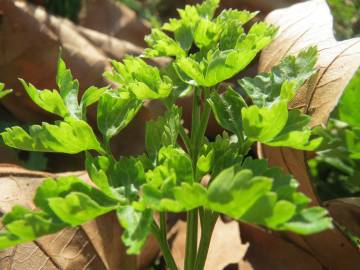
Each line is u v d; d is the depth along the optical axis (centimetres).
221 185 11
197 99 17
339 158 28
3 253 17
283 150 21
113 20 37
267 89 16
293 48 22
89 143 15
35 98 16
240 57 15
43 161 27
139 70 16
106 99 16
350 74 19
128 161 14
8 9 30
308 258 22
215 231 25
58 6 35
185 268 16
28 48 29
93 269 19
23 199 19
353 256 21
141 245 11
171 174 13
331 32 21
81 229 20
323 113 19
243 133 15
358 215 22
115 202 13
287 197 12
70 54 30
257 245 23
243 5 38
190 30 18
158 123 16
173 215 26
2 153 26
